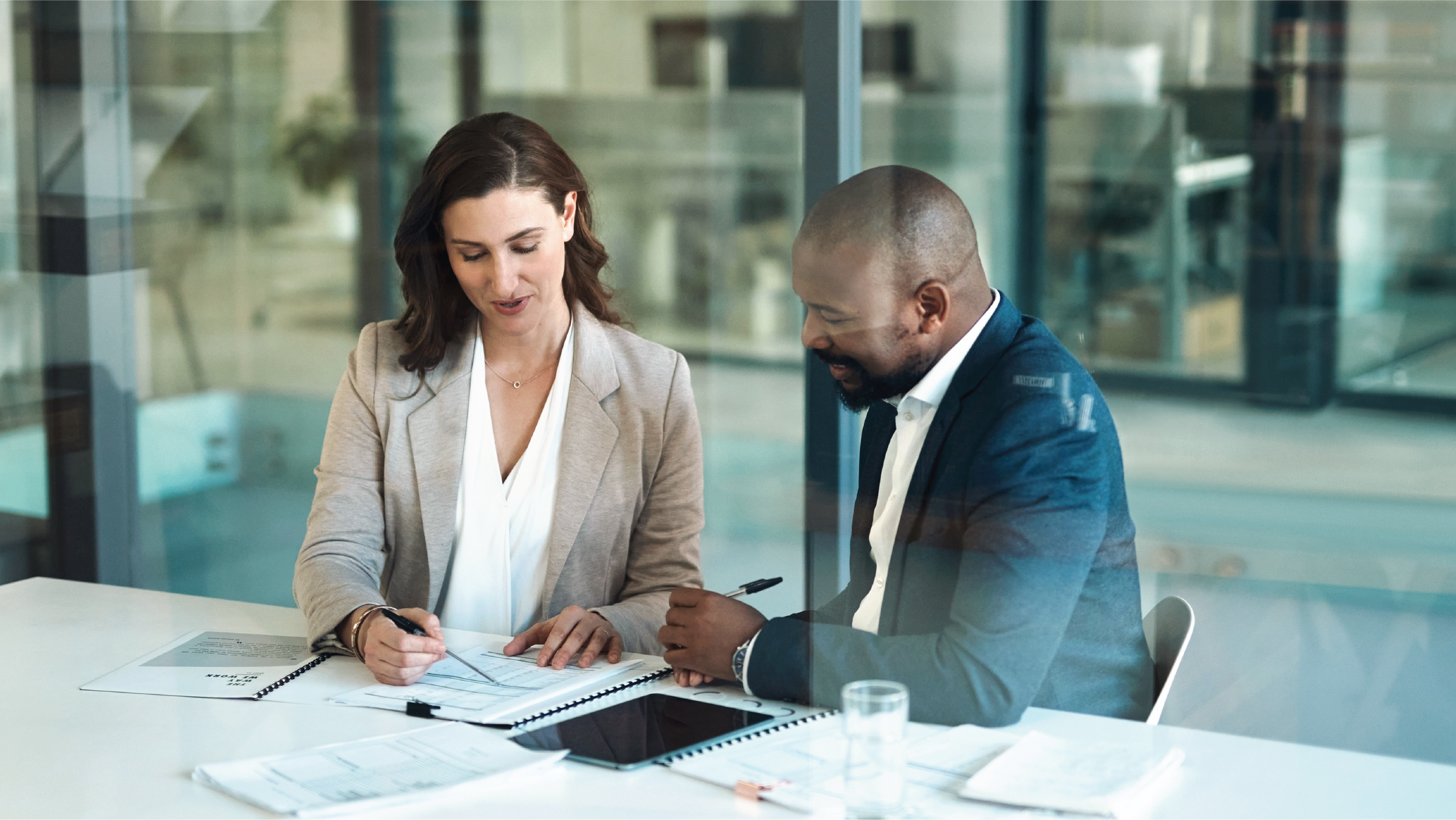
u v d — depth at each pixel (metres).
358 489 1.52
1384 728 1.75
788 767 1.00
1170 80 3.82
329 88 5.29
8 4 2.95
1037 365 1.24
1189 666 1.79
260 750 1.07
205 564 3.94
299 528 4.22
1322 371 3.08
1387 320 2.97
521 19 6.47
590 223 1.62
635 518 1.59
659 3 7.02
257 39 4.80
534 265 1.48
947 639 1.14
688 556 1.57
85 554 3.10
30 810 0.95
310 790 0.96
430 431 1.54
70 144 3.02
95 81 3.05
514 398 1.57
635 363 1.60
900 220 1.30
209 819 0.92
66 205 3.03
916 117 5.79
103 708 1.18
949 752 1.04
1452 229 2.87
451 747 1.05
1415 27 2.86
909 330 1.30
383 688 1.23
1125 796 0.92
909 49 5.75
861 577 1.37
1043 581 1.16
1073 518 1.17
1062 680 1.17
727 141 7.12
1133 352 3.64
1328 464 2.94
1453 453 2.77
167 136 4.21
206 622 1.49
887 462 1.34
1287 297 3.14
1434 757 1.63
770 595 1.49
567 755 1.03
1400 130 2.94
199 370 4.28
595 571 1.56
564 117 6.95
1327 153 3.04
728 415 6.50
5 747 1.08
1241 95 3.31
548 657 1.29
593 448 1.55
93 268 3.08
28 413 3.01
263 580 3.89
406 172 5.68
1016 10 5.08
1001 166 5.03
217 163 4.61
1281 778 0.98
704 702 1.16
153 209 4.12
